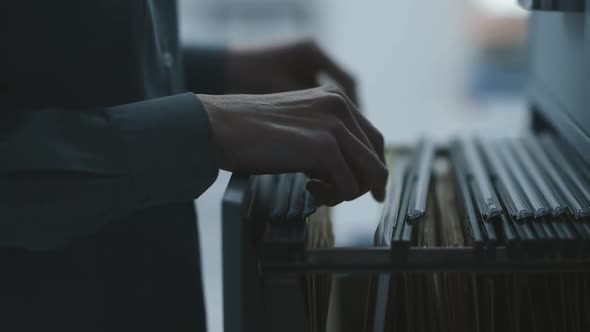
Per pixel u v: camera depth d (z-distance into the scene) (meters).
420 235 0.59
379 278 0.54
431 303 0.56
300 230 0.55
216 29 2.66
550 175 0.66
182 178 0.55
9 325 0.67
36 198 0.52
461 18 2.66
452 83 2.70
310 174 0.58
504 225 0.54
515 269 0.52
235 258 0.52
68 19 0.63
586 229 0.53
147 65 0.71
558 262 0.51
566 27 0.71
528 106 0.92
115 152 0.54
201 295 0.76
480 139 0.84
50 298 0.67
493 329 0.56
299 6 2.70
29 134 0.52
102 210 0.54
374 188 0.60
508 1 2.61
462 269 0.52
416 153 0.80
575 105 0.68
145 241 0.69
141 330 0.71
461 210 0.63
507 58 2.65
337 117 0.59
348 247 0.53
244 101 0.58
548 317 0.56
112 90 0.67
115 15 0.65
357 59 2.72
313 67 0.97
